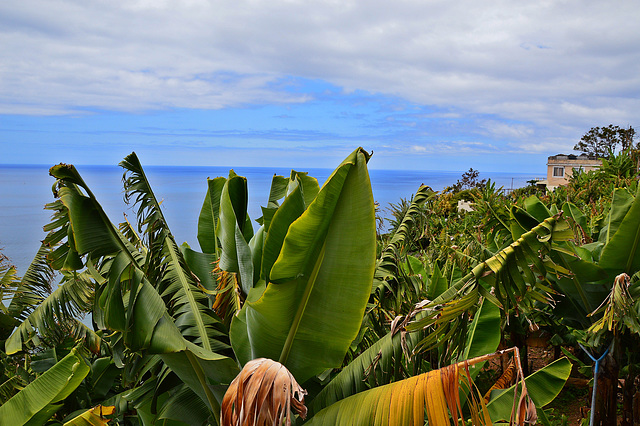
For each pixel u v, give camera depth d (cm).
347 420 258
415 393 228
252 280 379
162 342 308
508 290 300
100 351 602
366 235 279
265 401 206
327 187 270
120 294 326
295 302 298
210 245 534
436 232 1414
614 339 505
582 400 754
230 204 384
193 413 363
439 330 295
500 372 790
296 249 278
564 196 1383
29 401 385
